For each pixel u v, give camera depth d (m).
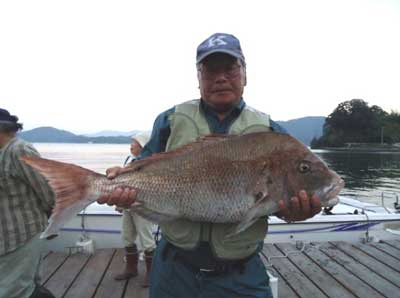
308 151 1.12
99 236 3.04
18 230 1.58
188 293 1.16
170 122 1.24
